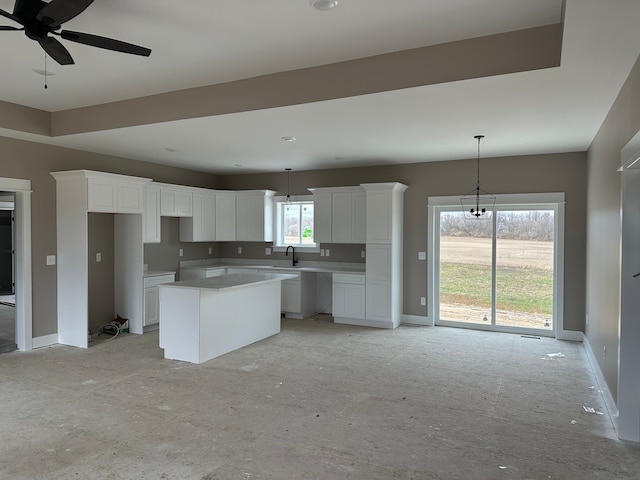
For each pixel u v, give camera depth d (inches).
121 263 243.6
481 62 122.3
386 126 177.2
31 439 119.2
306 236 307.9
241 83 156.9
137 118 177.9
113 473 102.6
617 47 102.5
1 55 133.6
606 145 159.8
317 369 181.3
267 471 104.1
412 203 268.1
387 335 239.8
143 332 239.3
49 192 214.2
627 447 117.6
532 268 244.5
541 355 202.8
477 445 118.1
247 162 269.4
